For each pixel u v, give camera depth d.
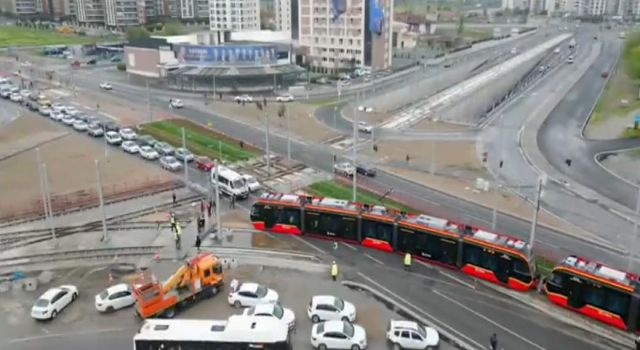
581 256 55.03
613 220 63.75
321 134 100.12
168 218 63.53
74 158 85.31
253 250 55.97
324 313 42.81
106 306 44.34
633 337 42.34
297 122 108.94
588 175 79.06
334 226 57.97
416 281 50.31
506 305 46.47
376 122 109.00
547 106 123.38
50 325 42.72
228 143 93.31
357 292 48.16
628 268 51.50
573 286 45.31
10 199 68.75
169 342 36.75
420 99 130.50
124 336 41.25
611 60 192.75
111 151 89.12
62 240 58.09
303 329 42.28
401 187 73.75
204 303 45.94
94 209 66.12
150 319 40.75
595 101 128.62
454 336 41.75
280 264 53.06
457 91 138.75
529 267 47.94
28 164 82.12
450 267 52.47
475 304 46.53
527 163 84.12
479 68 176.25
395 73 168.00
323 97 134.50
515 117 113.31
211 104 124.94
